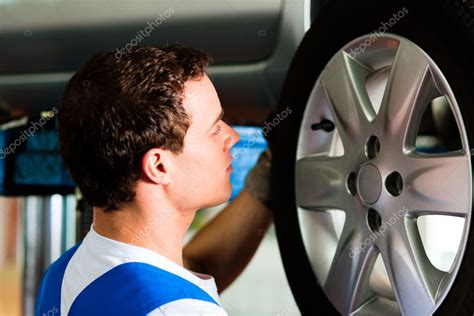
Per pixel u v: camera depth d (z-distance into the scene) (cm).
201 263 210
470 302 114
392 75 132
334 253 150
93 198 117
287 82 162
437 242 228
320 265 151
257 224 204
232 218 207
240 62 209
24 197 252
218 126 127
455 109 118
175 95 114
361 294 141
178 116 114
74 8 214
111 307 107
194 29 207
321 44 152
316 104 152
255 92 214
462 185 117
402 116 129
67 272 123
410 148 129
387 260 132
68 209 257
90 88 115
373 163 135
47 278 131
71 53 221
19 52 224
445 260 226
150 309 103
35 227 261
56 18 216
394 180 133
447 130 207
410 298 128
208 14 204
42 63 225
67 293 118
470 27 117
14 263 264
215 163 121
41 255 261
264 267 291
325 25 151
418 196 125
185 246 213
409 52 128
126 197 116
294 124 158
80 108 115
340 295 144
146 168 114
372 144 140
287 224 159
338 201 145
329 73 148
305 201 152
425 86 126
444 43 121
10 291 264
